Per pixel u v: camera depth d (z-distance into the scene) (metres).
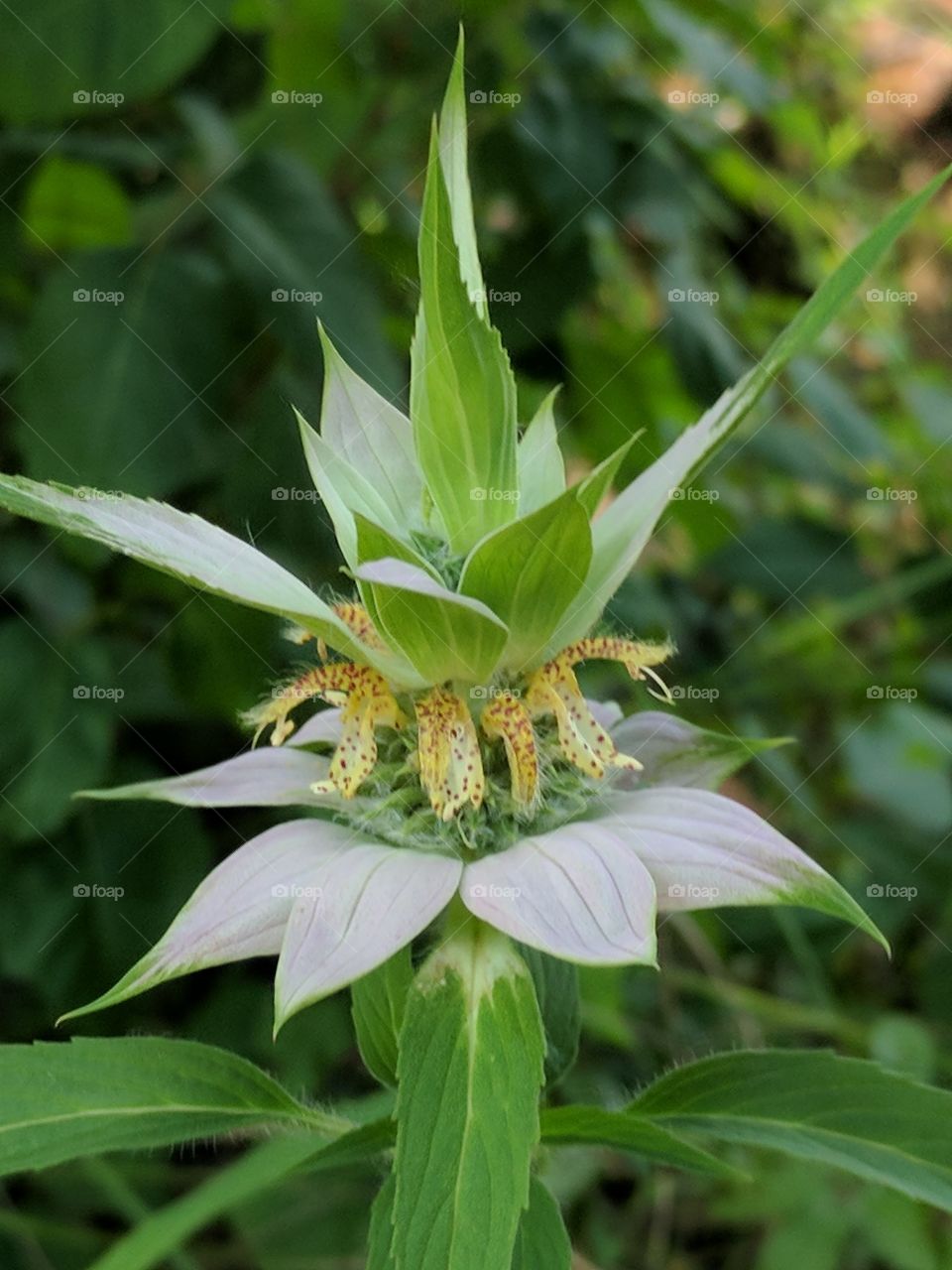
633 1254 0.33
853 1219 0.30
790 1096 0.21
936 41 0.57
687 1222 0.34
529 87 0.31
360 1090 0.34
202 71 0.30
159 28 0.28
